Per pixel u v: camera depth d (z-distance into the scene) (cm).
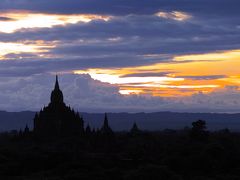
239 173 18950
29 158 19538
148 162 19812
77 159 19762
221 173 18975
